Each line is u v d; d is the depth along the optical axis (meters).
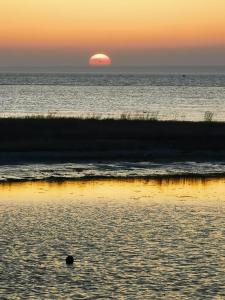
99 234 50.62
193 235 50.59
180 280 40.47
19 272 41.59
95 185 73.38
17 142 98.00
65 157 90.69
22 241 48.38
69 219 55.72
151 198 66.12
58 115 166.25
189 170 84.88
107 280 40.41
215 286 39.53
